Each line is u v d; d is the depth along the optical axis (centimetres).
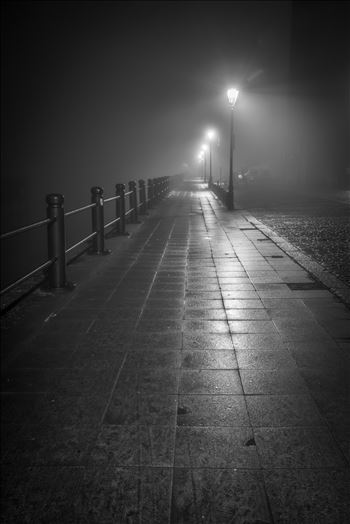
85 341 454
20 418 309
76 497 233
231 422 300
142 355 416
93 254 949
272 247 1037
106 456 265
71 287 664
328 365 388
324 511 221
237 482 242
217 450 269
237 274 757
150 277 743
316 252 964
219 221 1623
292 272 766
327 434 285
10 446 276
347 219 1606
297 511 221
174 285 686
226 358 407
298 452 267
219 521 216
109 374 377
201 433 288
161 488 238
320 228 1370
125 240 1163
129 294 636
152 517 219
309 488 236
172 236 1240
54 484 242
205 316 531
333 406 320
